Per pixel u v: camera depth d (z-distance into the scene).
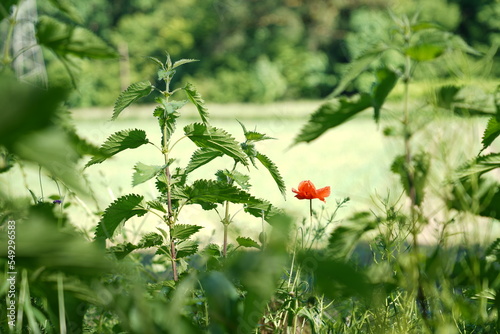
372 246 2.13
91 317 2.34
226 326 1.49
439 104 1.70
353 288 1.39
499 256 1.84
